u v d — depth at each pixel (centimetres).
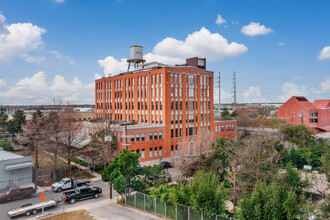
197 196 2017
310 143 5341
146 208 2536
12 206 2753
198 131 5938
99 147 4197
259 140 3128
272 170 2878
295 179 2788
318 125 9600
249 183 2645
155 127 5028
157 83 5384
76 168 4550
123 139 4591
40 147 3938
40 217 2428
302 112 9081
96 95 7788
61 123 4447
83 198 2973
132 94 6125
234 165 2786
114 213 2491
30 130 4781
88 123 6412
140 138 4791
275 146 4278
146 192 2784
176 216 2184
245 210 1808
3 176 3362
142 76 5806
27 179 3600
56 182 3569
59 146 4166
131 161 2778
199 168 3161
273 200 1777
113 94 6856
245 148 3036
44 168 4012
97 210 2603
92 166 4375
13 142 5891
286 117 10162
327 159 3053
